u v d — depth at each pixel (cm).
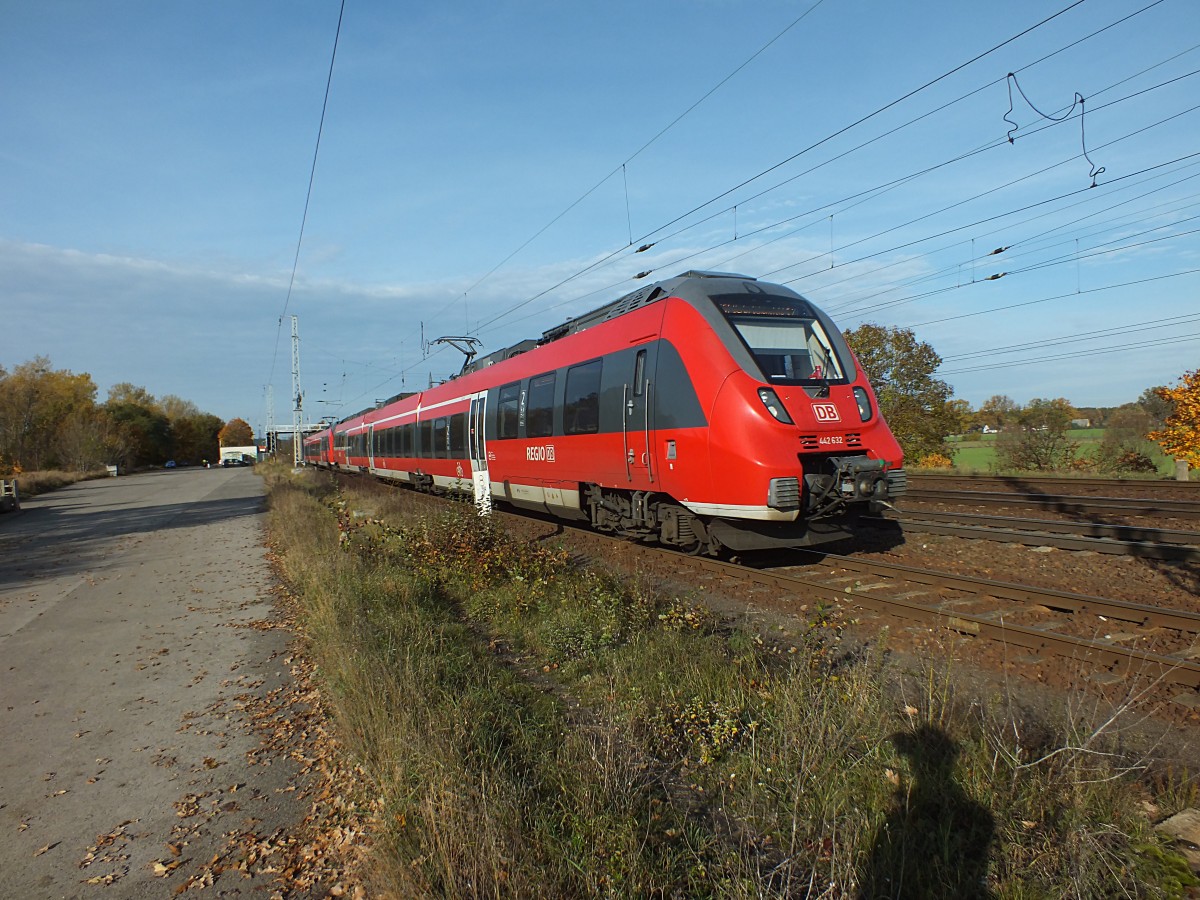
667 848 336
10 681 691
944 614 641
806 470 827
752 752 401
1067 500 1271
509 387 1461
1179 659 507
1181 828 320
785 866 305
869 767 371
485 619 766
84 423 7312
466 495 1908
